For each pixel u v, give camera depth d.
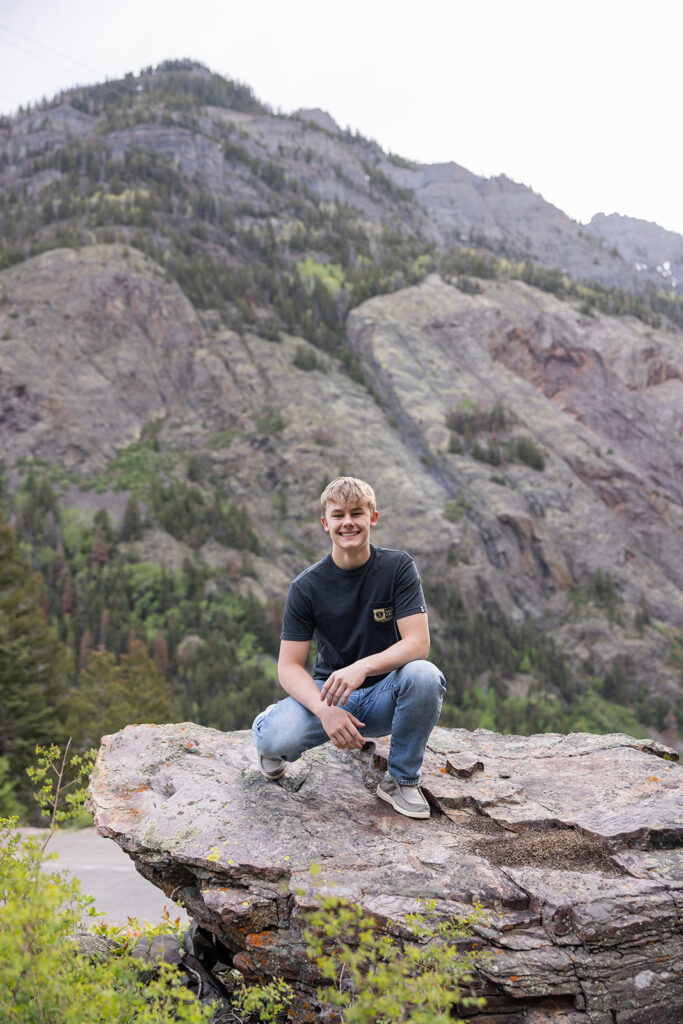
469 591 159.12
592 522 177.88
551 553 170.88
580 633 156.38
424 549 164.38
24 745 27.47
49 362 199.00
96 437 192.38
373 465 184.38
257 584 154.12
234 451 192.00
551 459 191.00
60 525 158.88
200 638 128.88
